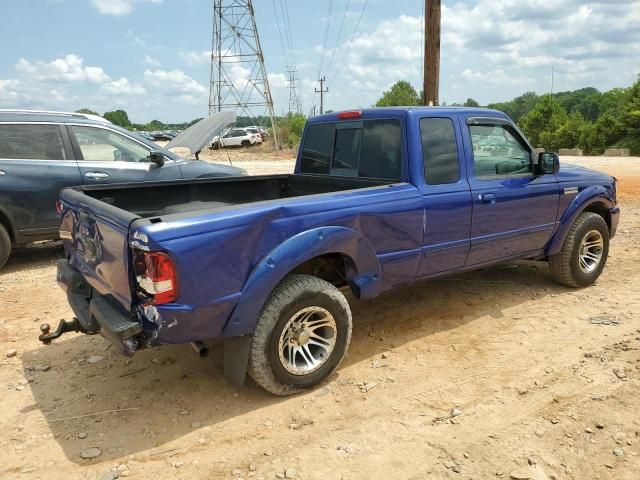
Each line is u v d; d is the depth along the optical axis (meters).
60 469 2.97
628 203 11.06
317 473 2.91
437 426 3.30
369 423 3.35
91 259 3.62
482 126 4.70
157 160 7.50
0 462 3.04
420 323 4.84
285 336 3.52
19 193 6.64
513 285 5.80
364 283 3.92
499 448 3.07
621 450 3.01
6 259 6.77
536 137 66.00
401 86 67.12
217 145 42.62
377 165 4.48
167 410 3.54
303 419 3.41
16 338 4.74
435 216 4.25
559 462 2.94
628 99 50.00
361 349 4.37
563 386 3.71
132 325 3.04
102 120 7.48
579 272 5.54
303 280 3.56
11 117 6.72
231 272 3.19
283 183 5.58
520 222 4.93
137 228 2.93
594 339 4.41
